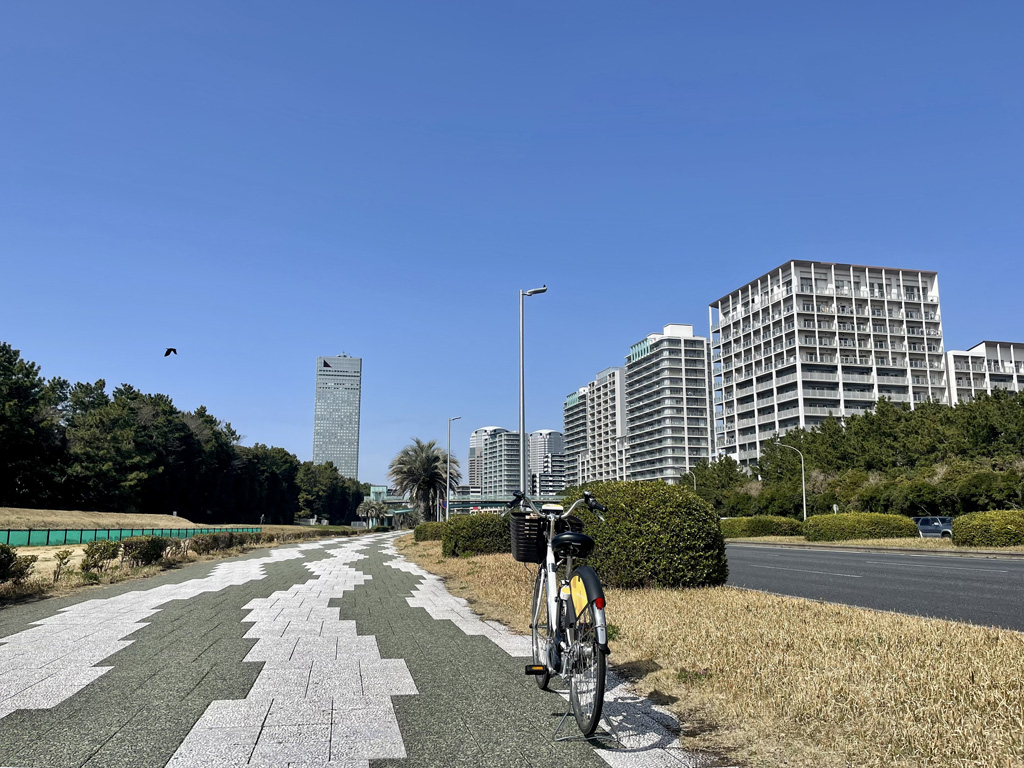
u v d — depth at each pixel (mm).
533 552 5348
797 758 3830
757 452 110688
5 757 3783
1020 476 44875
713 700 4934
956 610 10062
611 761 3846
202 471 90250
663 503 11406
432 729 4383
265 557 24734
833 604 9445
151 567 17328
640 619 8086
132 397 86812
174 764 3715
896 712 4340
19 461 57938
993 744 3727
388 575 16156
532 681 5617
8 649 6797
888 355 108062
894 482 54094
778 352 108250
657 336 162625
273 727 4379
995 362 114188
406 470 66000
